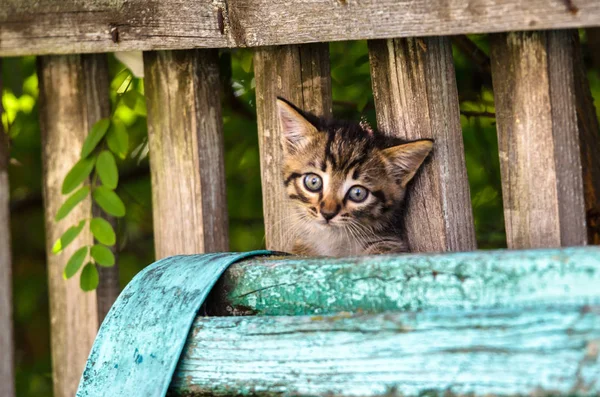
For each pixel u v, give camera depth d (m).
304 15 1.07
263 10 1.08
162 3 1.11
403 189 1.13
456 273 0.94
